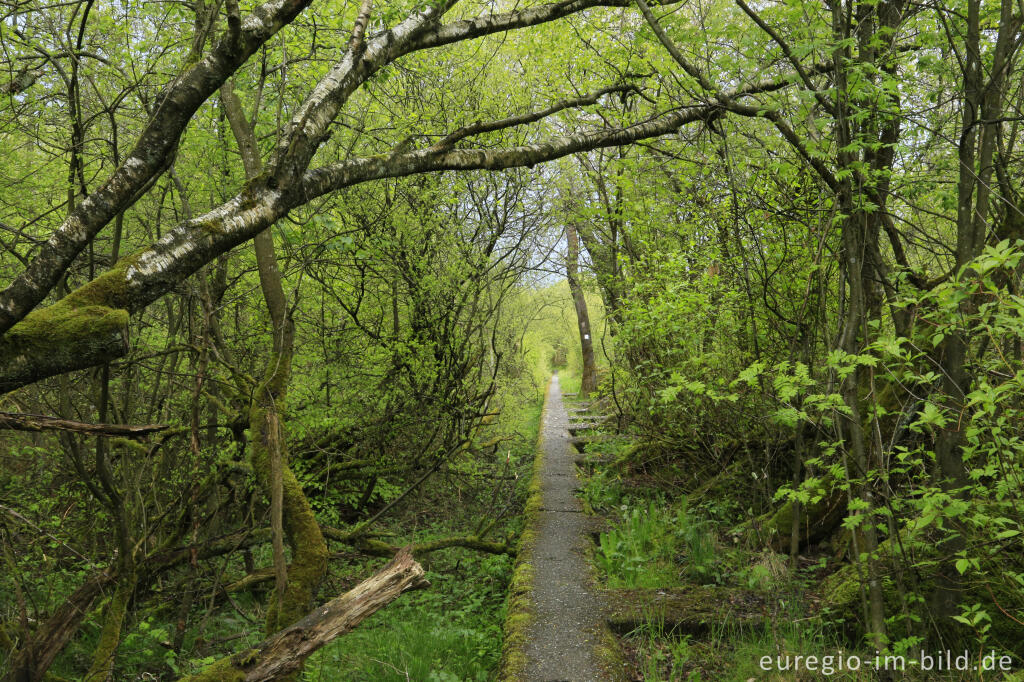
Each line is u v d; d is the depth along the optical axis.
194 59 3.35
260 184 3.32
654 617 4.62
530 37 7.31
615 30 6.75
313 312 8.06
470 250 8.94
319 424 7.18
